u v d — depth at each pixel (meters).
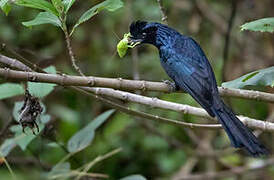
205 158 13.26
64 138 12.84
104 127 13.42
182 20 14.12
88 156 12.73
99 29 14.03
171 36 8.24
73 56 6.71
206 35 14.28
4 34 13.58
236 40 13.82
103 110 13.58
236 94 7.34
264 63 13.53
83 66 13.98
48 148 12.06
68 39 6.65
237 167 12.88
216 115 7.10
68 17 12.91
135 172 13.30
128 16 13.59
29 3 6.38
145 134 13.66
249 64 13.64
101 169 12.95
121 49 7.63
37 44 14.50
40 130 8.57
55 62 13.53
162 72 13.80
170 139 12.93
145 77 13.73
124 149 13.31
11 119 9.48
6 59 7.04
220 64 13.73
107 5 6.35
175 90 8.00
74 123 13.01
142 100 7.53
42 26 13.86
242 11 13.77
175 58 8.01
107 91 7.40
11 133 9.51
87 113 13.56
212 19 14.11
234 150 12.88
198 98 7.44
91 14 6.45
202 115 7.60
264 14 13.42
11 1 6.48
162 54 8.22
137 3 13.51
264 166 12.48
